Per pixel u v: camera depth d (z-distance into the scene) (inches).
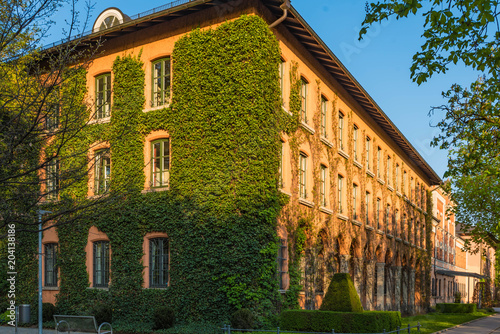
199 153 746.2
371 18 445.7
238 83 732.7
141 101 825.5
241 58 736.3
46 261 919.7
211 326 684.1
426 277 1918.1
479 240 1343.5
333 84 1056.2
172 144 775.1
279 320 715.4
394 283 1483.8
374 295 1316.4
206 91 753.6
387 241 1416.1
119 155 829.8
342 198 1097.4
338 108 1078.4
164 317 704.4
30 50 459.8
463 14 432.8
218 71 747.4
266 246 713.6
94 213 508.4
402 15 430.6
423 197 1968.5
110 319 782.5
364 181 1238.3
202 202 732.7
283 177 815.7
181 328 689.6
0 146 413.4
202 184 738.2
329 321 680.4
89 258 856.3
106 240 844.0
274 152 754.2
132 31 848.3
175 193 759.7
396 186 1561.3
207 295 708.7
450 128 735.1
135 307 775.7
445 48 486.0
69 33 434.3
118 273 804.6
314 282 898.7
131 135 789.2
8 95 435.5
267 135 738.8
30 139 430.6
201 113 753.6
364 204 1227.9
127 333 717.3
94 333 709.9
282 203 784.3
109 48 876.0
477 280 3314.5
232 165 721.0
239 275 691.4
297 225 842.2
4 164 410.9
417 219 1829.5
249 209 704.4
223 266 700.7
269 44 754.2
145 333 708.0
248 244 698.2
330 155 1020.5
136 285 781.3
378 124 1387.8
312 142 932.0
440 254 2358.5
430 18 438.9
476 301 2659.9
